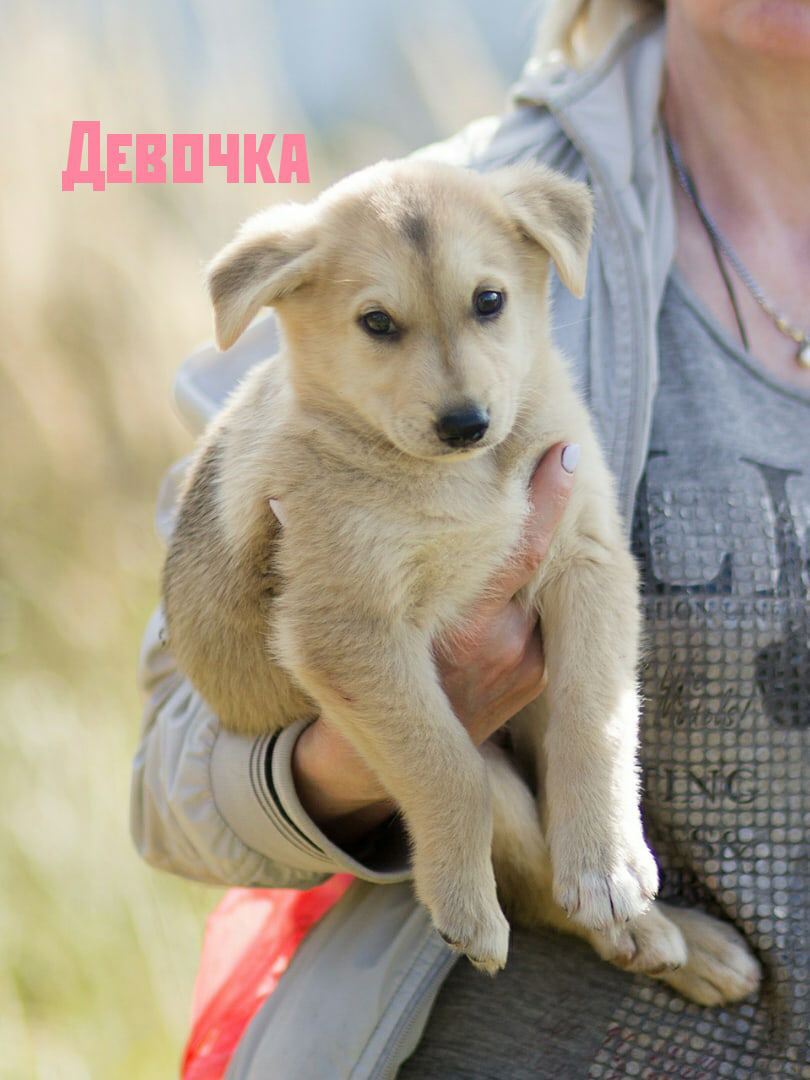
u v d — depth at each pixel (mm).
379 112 12469
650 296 4062
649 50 4527
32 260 9211
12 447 9117
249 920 4551
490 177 4188
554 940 3916
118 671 8109
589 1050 3758
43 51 9703
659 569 3891
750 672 3805
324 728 3895
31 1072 5949
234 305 3984
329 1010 3705
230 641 4191
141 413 9227
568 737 3705
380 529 3773
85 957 6543
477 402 3699
